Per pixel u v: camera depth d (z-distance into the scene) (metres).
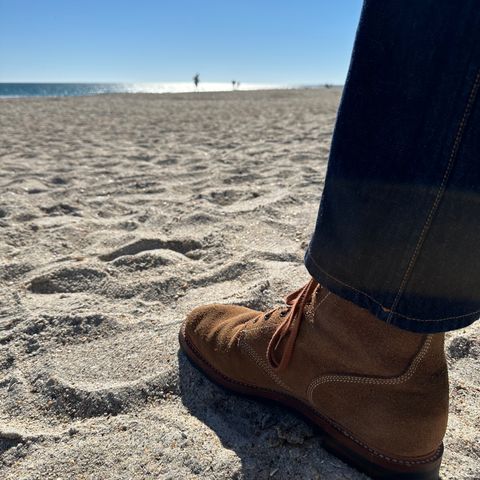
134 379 1.23
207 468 0.96
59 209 2.80
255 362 1.08
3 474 0.98
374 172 0.76
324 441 1.00
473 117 0.68
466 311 0.77
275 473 0.96
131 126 7.62
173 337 1.39
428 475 0.92
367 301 0.82
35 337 1.44
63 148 5.30
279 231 2.33
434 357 0.88
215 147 5.30
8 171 3.95
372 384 0.91
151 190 3.28
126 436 1.05
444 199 0.72
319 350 0.96
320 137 5.79
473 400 1.18
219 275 1.86
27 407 1.17
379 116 0.75
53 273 1.84
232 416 1.12
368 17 0.74
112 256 2.11
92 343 1.42
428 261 0.75
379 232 0.77
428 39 0.69
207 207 2.74
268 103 13.95
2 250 2.14
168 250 2.08
